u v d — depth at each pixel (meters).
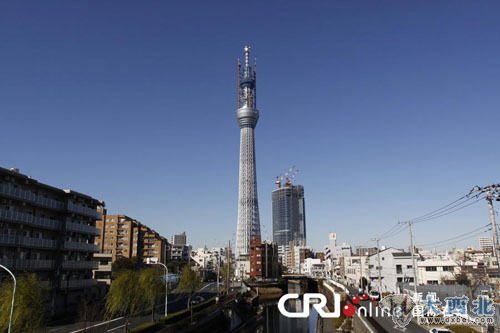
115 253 135.75
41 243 62.28
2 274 53.19
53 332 46.34
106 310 55.69
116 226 137.50
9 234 56.62
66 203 69.31
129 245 136.25
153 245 148.62
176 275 123.44
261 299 130.75
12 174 57.34
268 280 152.38
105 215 138.38
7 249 56.50
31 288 32.38
